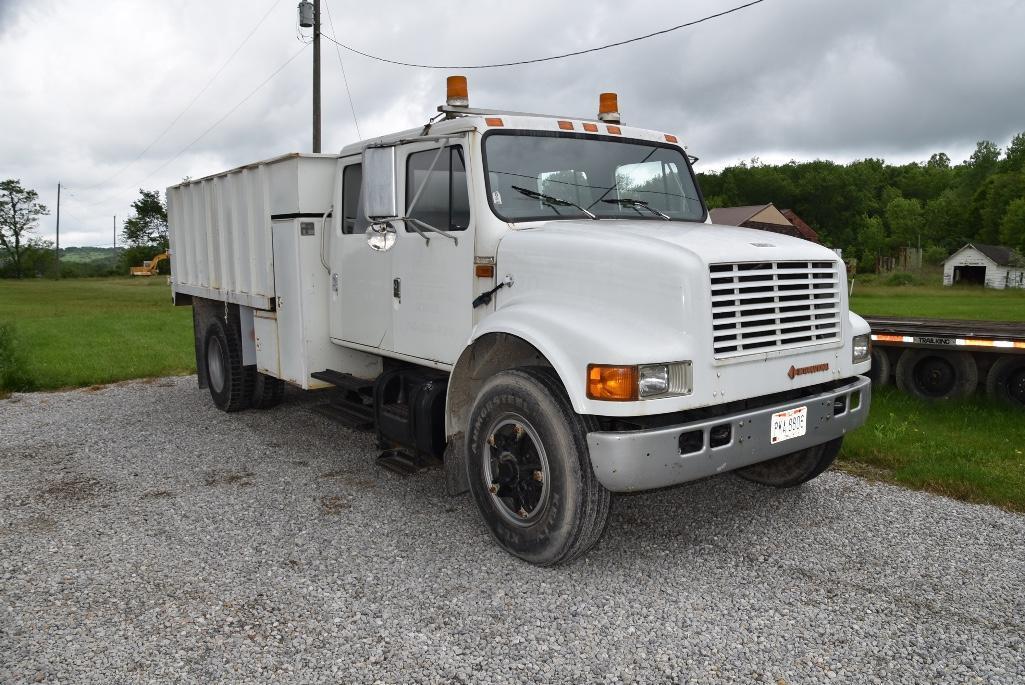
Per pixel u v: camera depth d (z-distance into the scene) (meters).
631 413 3.45
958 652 3.19
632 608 3.59
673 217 5.14
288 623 3.45
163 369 11.05
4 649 3.23
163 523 4.72
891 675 3.02
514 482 4.04
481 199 4.37
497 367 4.46
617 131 5.02
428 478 5.61
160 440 6.82
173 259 9.03
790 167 97.06
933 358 7.95
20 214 104.50
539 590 3.78
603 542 4.39
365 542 4.40
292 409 8.01
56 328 18.39
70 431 7.27
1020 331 7.67
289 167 5.78
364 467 5.89
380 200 4.23
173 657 3.16
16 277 102.19
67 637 3.32
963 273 63.81
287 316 6.07
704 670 3.07
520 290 4.20
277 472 5.78
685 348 3.57
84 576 3.95
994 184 83.50
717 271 3.66
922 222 91.00
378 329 5.28
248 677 3.02
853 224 93.75
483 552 4.25
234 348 7.49
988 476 5.28
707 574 3.95
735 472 5.30
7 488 5.48
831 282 4.24
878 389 8.34
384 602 3.65
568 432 3.72
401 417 4.93
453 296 4.59
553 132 4.71
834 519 4.70
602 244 3.86
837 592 3.74
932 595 3.70
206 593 3.74
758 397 4.12
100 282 71.19
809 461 4.95
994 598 3.67
